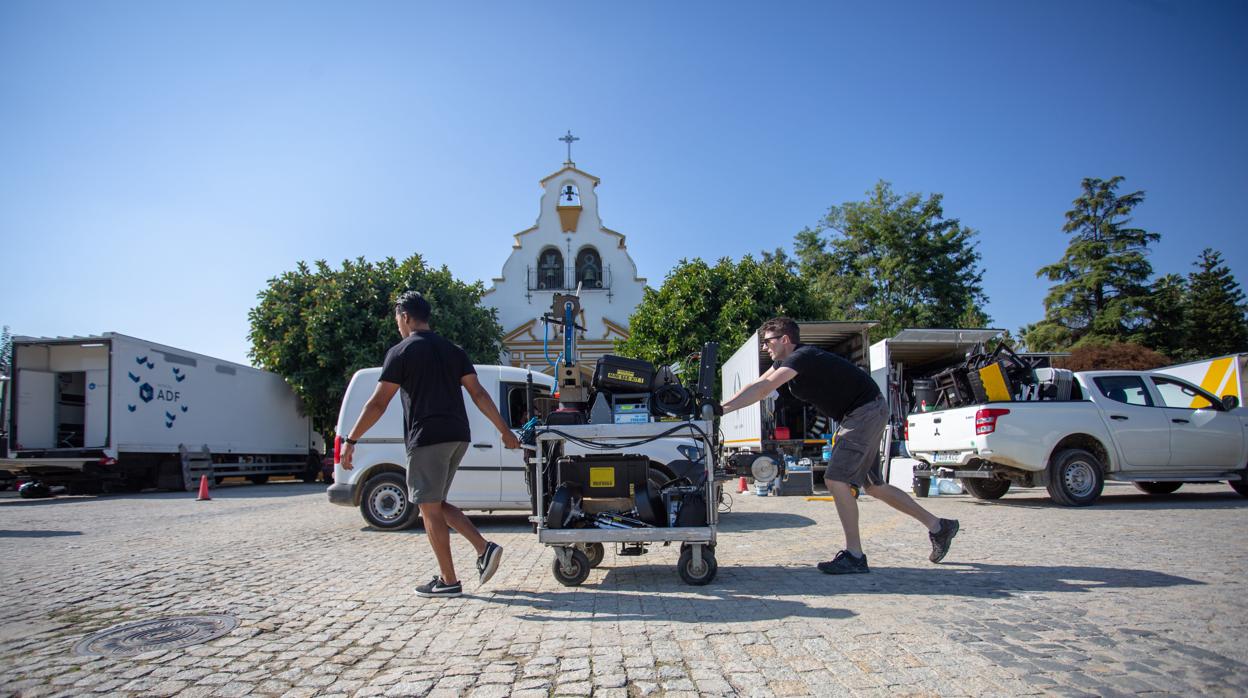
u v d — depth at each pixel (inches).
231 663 127.3
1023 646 125.0
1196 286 1721.2
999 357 406.0
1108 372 390.6
